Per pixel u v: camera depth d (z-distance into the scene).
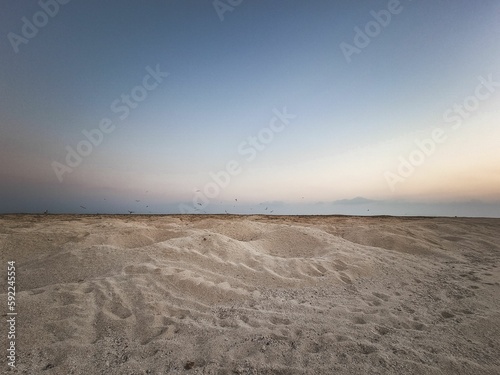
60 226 9.63
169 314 3.76
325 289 4.98
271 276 5.34
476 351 3.00
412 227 11.35
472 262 7.21
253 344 3.06
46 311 3.48
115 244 6.85
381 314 3.93
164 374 2.55
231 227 8.85
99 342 3.05
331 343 3.09
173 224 10.83
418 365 2.68
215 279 4.99
